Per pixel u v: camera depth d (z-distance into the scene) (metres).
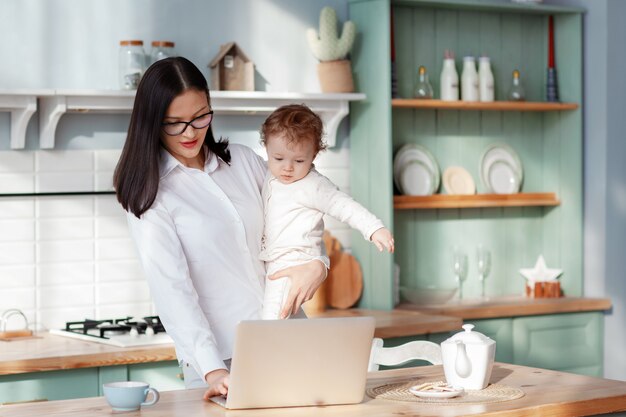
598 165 5.81
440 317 4.84
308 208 3.02
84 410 2.44
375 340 3.22
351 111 5.36
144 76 2.78
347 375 2.47
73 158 4.64
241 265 2.99
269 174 3.09
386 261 5.16
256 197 3.08
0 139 4.51
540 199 5.86
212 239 2.90
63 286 4.64
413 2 5.36
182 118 2.76
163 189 2.87
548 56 5.98
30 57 4.57
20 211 4.55
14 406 2.50
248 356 2.38
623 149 5.82
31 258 4.57
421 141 5.64
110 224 4.72
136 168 2.77
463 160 5.78
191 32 4.94
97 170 4.70
